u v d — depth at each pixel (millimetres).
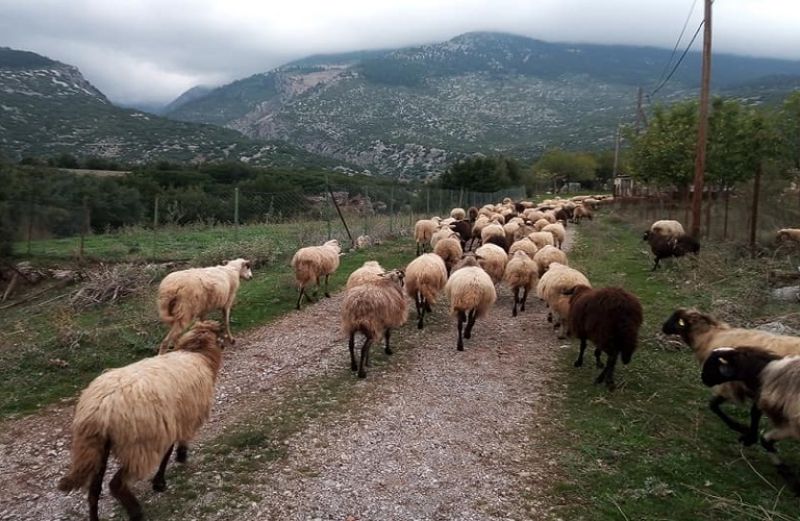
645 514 4859
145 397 4488
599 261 18328
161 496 5109
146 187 32562
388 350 9305
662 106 29781
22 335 10266
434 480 5520
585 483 5406
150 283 14297
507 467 5766
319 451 6043
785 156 19297
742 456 5836
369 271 10695
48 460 5852
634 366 8586
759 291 11891
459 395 7645
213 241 21359
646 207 33469
